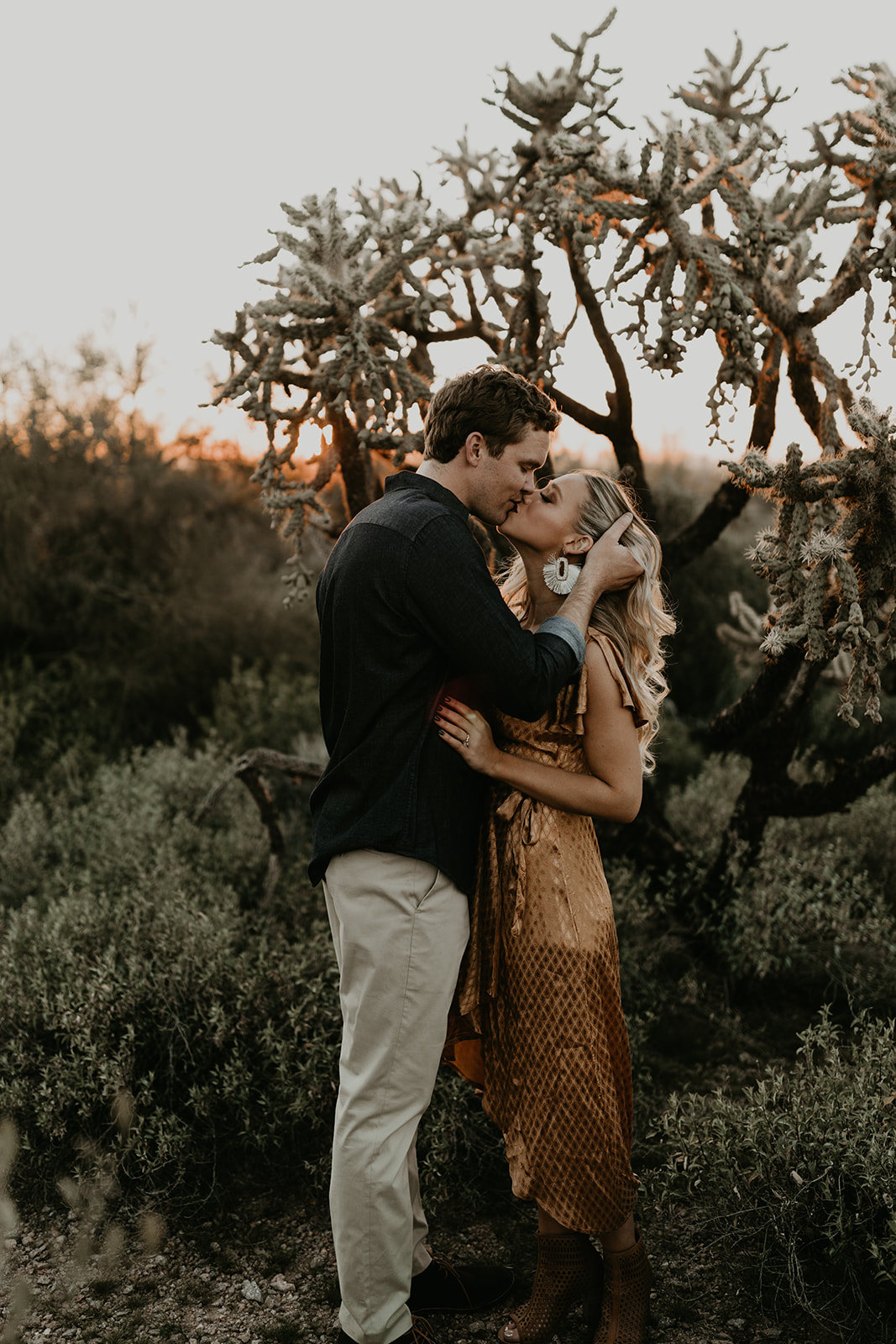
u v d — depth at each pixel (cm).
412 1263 189
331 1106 246
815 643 208
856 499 210
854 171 259
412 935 167
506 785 180
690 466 862
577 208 244
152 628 619
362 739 168
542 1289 183
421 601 160
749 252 252
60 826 418
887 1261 187
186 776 444
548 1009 173
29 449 657
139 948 280
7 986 266
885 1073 216
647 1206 223
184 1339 189
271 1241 217
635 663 188
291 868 359
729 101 286
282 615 677
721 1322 189
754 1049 283
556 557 185
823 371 263
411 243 271
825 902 326
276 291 262
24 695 554
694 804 416
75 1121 243
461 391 173
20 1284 204
